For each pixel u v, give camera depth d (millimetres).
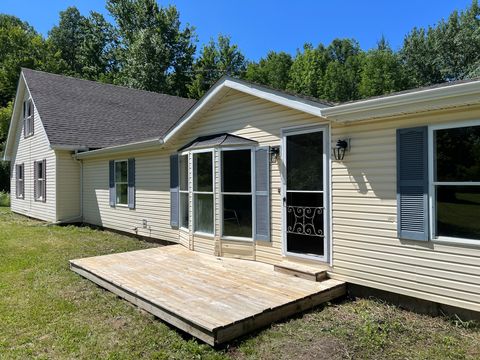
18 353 3270
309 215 5238
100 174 11148
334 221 4879
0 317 4082
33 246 8312
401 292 4188
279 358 3121
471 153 3684
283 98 5273
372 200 4461
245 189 6211
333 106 4598
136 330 3752
